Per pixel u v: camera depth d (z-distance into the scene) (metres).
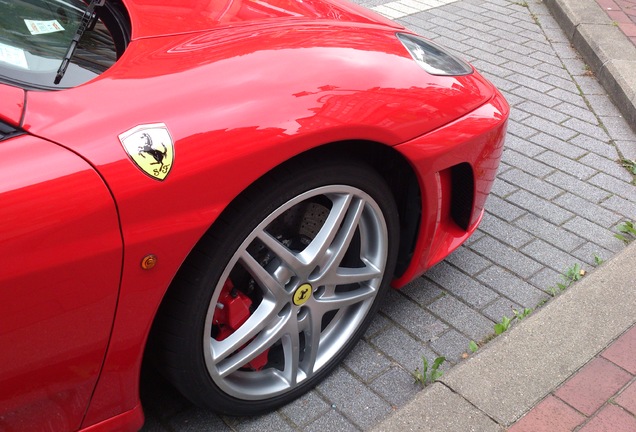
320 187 1.87
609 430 1.97
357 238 2.18
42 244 1.39
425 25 5.40
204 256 1.69
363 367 2.33
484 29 5.41
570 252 3.00
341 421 2.13
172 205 1.56
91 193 1.45
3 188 1.37
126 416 1.74
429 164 2.15
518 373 2.14
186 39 1.93
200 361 1.81
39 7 1.86
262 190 1.74
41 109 1.52
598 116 4.21
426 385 2.27
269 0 2.34
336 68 1.98
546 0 6.02
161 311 1.72
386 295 2.67
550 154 3.76
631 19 5.39
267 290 1.90
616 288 2.54
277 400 2.09
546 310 2.41
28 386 1.49
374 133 1.94
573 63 4.93
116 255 1.50
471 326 2.55
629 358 2.24
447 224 2.53
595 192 3.46
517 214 3.23
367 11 2.69
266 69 1.86
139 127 1.56
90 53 1.78
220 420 2.11
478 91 2.41
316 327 2.09
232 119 1.67
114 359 1.62
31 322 1.43
